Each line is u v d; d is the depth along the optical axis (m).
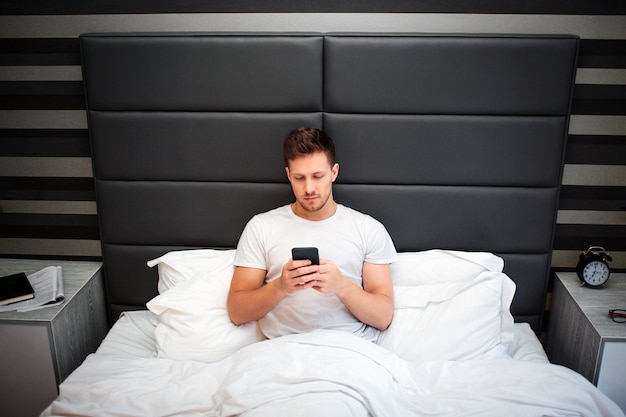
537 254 2.02
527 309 2.09
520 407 1.45
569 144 2.01
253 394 1.41
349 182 1.96
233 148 1.93
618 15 1.85
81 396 1.50
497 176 1.92
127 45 1.83
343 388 1.41
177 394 1.50
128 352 1.80
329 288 1.59
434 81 1.83
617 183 2.04
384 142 1.90
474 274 1.90
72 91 2.02
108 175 1.98
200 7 1.91
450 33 1.82
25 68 2.00
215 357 1.71
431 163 1.92
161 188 1.99
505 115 1.87
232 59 1.83
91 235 2.20
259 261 1.76
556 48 1.78
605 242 2.11
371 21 1.90
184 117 1.90
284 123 1.90
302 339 1.57
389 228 2.01
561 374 1.57
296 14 1.91
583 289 1.95
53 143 2.09
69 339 1.88
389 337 1.74
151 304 1.77
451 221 1.99
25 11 1.93
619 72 1.92
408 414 1.43
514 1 1.86
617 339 1.66
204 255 1.96
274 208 2.00
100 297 2.13
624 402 1.73
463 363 1.62
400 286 1.86
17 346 1.77
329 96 1.86
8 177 2.13
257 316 1.70
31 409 1.86
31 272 2.06
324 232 1.75
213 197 2.00
